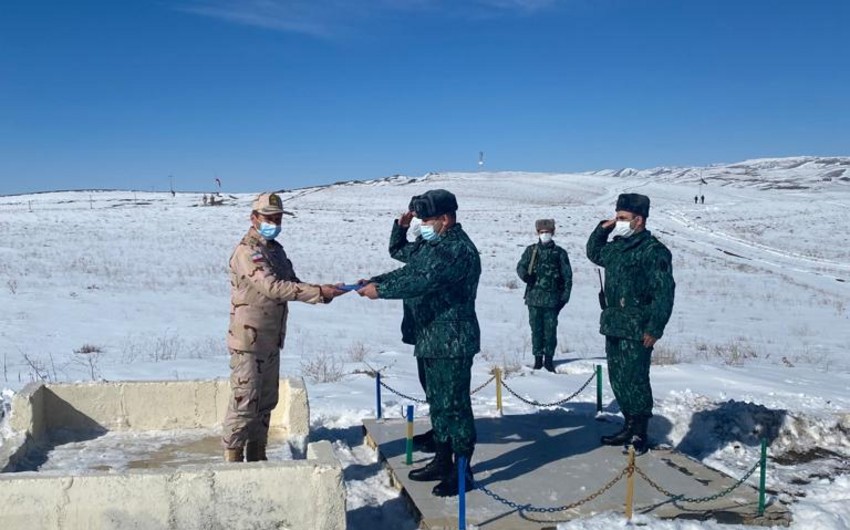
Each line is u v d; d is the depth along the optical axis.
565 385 9.57
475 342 5.42
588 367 10.88
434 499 5.30
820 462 6.86
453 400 5.45
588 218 56.22
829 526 5.15
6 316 15.57
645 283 6.36
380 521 5.26
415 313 5.50
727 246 43.06
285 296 5.12
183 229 43.78
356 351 12.30
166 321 16.12
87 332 14.38
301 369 10.50
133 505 4.04
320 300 5.20
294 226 48.12
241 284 5.30
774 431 7.41
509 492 5.52
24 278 21.53
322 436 7.21
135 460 5.85
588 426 7.32
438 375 5.44
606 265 6.63
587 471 6.00
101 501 4.01
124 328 15.04
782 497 5.73
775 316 21.23
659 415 7.75
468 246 5.35
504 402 8.50
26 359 11.05
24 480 3.96
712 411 7.70
